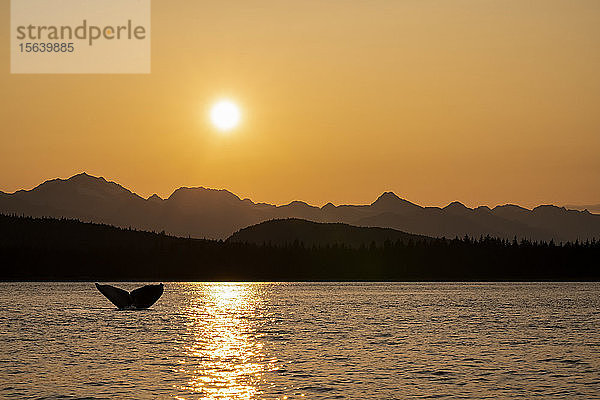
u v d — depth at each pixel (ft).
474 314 531.91
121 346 307.99
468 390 208.54
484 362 263.29
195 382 218.79
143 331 376.89
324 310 574.56
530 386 214.69
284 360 266.77
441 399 196.44
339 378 226.99
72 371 238.68
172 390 206.28
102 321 438.81
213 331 380.37
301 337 351.87
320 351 294.46
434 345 318.45
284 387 211.41
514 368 248.52
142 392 203.21
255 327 408.26
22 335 351.46
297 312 547.90
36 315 485.56
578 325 432.25
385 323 442.50
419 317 497.87
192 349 298.56
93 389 207.31
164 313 520.01
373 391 206.28
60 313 506.48
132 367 247.91
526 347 312.09
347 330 391.65
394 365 254.88
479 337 354.95
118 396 197.67
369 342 329.72
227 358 271.28
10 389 206.90
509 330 395.75
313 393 203.31
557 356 281.33
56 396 197.67
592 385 216.74
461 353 289.53
